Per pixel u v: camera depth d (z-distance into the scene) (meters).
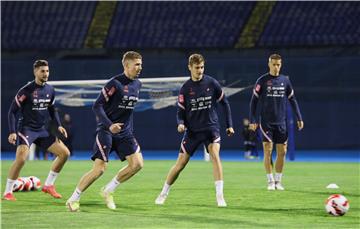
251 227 12.84
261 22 59.09
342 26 57.47
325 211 15.44
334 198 14.62
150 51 55.28
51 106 18.83
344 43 55.28
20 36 59.41
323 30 57.31
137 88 15.54
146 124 51.28
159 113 51.16
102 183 24.20
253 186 22.58
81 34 59.72
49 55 55.94
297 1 60.47
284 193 20.00
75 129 50.84
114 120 15.52
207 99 16.31
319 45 52.62
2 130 51.06
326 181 24.97
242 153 48.81
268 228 12.70
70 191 20.88
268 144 21.14
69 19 61.34
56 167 18.77
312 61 48.69
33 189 20.88
